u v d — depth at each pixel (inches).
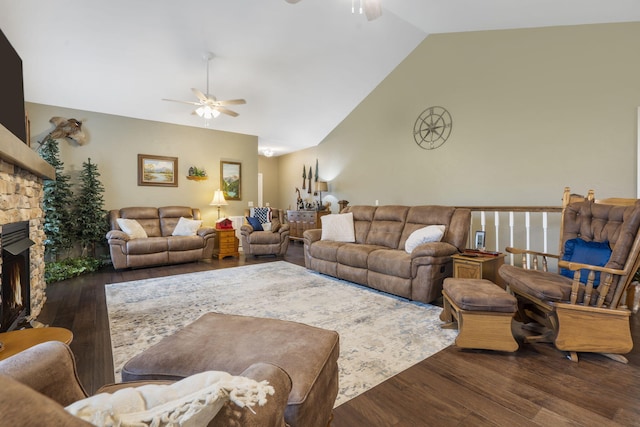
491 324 81.0
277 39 169.8
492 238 182.2
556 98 160.6
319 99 238.2
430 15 170.4
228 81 197.9
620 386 66.7
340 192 278.2
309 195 318.7
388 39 194.9
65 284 151.6
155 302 122.7
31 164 94.1
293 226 308.0
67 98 189.8
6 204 82.0
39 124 190.1
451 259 126.3
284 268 188.2
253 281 155.9
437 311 113.4
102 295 132.6
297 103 237.5
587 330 77.9
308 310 113.5
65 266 169.3
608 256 83.7
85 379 69.7
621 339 76.3
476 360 78.1
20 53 149.0
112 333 94.0
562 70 158.9
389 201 234.8
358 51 197.8
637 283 109.9
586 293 77.7
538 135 165.8
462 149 193.0
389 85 231.6
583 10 140.3
